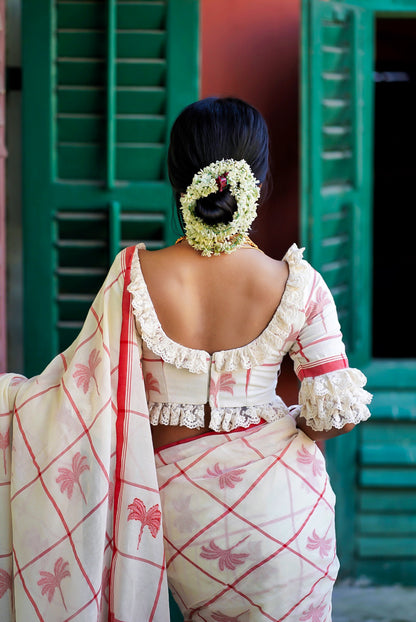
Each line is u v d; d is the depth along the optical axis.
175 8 2.66
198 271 1.53
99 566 1.53
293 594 1.52
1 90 2.54
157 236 2.77
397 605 2.91
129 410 1.54
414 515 3.04
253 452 1.54
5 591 1.61
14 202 2.86
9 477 1.61
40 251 2.73
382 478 3.00
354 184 2.90
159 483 1.56
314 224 2.76
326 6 2.73
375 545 3.04
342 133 2.84
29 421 1.59
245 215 1.51
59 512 1.54
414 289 6.82
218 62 2.87
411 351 6.65
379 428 3.01
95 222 2.73
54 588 1.54
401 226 6.85
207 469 1.53
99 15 2.66
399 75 6.21
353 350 2.96
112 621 1.53
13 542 1.58
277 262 1.56
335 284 2.91
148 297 1.52
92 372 1.57
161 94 2.69
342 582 3.06
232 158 1.54
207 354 1.52
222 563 1.51
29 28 2.65
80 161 2.72
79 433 1.55
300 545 1.52
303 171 2.75
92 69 2.69
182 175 1.56
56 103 2.70
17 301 2.89
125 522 1.53
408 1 2.81
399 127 6.39
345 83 2.84
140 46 2.67
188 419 1.54
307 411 1.55
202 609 1.58
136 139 2.72
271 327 1.52
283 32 2.86
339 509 3.03
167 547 1.56
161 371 1.56
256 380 1.55
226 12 2.85
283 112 2.89
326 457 2.98
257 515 1.50
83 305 2.75
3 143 2.56
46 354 2.76
